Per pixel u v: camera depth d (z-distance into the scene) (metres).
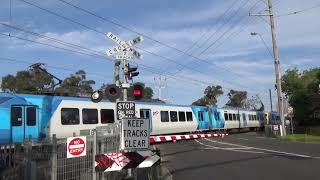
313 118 59.19
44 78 50.78
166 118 38.59
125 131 10.84
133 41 14.16
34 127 23.31
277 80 44.19
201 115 46.66
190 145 33.62
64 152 10.78
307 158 20.59
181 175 16.30
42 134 23.69
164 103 39.59
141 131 10.90
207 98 114.12
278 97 44.09
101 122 28.08
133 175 13.14
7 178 12.73
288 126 52.19
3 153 13.22
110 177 12.30
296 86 62.75
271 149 26.80
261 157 21.86
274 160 20.20
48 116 24.30
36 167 11.19
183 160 21.84
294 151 24.80
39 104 23.91
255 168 17.48
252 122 66.19
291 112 46.25
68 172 10.83
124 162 10.98
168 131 38.84
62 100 25.52
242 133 59.41
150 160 11.13
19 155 12.49
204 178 15.27
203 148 29.91
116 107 13.50
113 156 10.91
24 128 22.78
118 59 14.02
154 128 36.28
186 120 42.53
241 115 61.38
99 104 28.28
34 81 50.84
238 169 17.39
